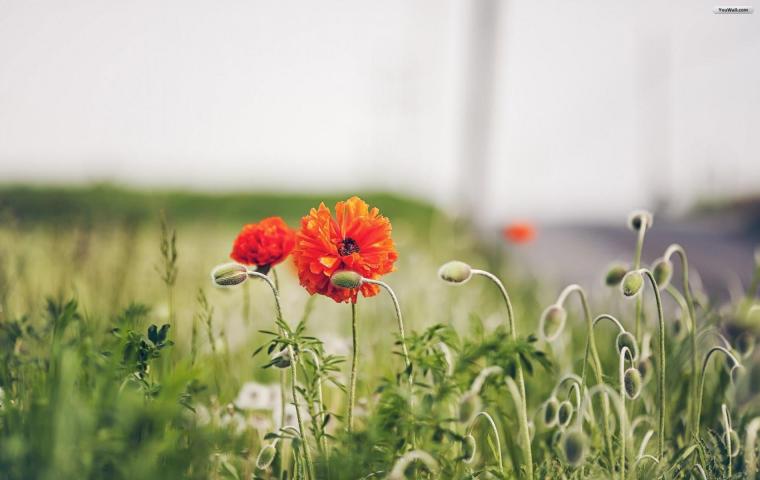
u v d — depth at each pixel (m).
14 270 3.52
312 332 4.05
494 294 5.68
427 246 7.39
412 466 1.97
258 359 3.54
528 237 7.99
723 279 9.48
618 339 2.19
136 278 3.80
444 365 2.21
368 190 18.17
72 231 3.93
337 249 2.26
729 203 24.30
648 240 17.94
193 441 2.03
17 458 1.76
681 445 2.53
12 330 2.64
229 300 3.81
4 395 2.24
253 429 2.70
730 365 2.46
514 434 2.64
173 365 2.65
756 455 2.31
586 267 11.69
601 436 2.38
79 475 1.74
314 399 2.26
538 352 2.17
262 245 2.59
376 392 2.16
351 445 2.08
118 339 2.27
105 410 1.82
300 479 2.26
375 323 4.32
